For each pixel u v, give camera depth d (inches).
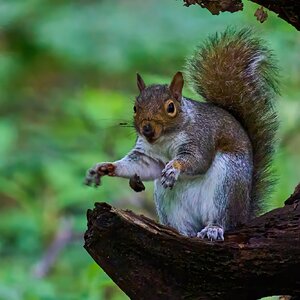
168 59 650.2
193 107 359.3
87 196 546.9
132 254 305.6
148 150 356.8
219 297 314.0
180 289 311.0
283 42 496.4
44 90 735.1
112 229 299.9
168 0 685.3
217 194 349.1
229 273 309.7
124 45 671.8
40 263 526.6
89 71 732.0
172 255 305.0
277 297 388.5
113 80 727.1
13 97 717.9
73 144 602.5
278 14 328.2
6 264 544.1
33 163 603.5
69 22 694.5
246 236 315.0
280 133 456.8
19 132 658.8
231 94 373.1
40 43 690.8
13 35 714.8
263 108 373.1
